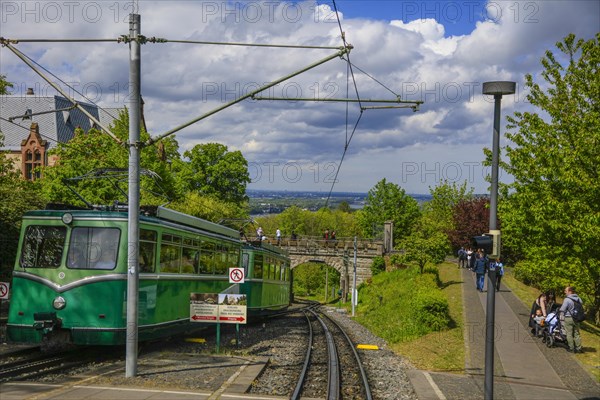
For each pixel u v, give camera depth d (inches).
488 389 470.9
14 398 442.3
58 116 3668.8
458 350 794.8
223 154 2849.4
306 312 1819.6
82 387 493.4
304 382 594.6
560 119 892.6
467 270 1957.4
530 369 663.1
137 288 561.9
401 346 908.0
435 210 2839.6
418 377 621.3
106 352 705.0
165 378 553.3
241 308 738.8
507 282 1574.8
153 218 701.9
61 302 636.7
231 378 565.9
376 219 3683.6
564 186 856.9
